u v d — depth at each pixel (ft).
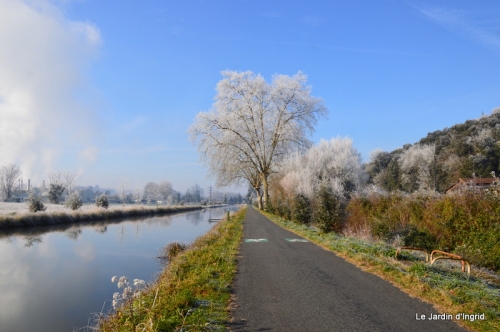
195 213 218.18
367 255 33.55
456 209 37.32
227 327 16.90
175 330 16.42
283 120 131.95
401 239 38.75
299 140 132.67
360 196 58.65
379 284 24.64
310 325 16.96
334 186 81.05
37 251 63.57
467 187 38.96
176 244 58.29
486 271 29.40
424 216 42.09
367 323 17.11
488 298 20.01
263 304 20.40
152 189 416.87
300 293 22.57
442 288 21.99
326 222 56.08
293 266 31.30
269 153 137.80
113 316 21.38
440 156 154.71
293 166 120.47
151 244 73.26
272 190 135.23
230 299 21.56
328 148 130.82
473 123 159.94
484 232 33.17
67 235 89.10
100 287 38.91
